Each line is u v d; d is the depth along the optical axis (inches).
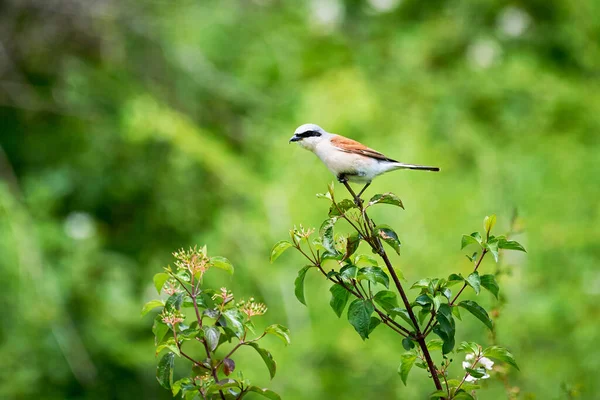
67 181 581.6
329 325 516.7
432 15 725.3
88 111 601.6
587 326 478.3
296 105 641.0
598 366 442.6
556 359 453.4
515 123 631.2
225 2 690.8
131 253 587.8
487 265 504.4
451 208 553.6
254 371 486.0
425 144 598.9
